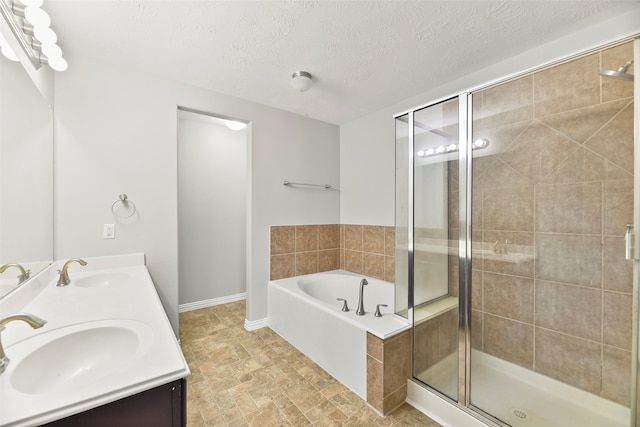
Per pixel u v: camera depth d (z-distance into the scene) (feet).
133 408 2.12
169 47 5.80
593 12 4.67
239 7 4.61
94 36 5.39
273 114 9.25
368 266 9.84
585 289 5.04
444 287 5.77
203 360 6.97
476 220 5.71
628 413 4.61
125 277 5.86
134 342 2.93
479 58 6.19
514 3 4.47
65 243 5.86
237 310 10.65
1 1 3.52
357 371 5.71
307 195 10.14
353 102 8.75
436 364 5.58
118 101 6.53
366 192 9.96
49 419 1.80
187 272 10.65
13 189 3.92
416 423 5.03
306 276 9.76
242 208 11.95
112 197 6.46
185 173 10.62
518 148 5.49
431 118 6.05
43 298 4.19
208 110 7.88
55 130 5.74
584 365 5.07
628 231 4.45
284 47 5.78
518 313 5.79
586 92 4.64
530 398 5.33
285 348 7.64
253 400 5.50
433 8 4.61
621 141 4.49
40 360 2.66
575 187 5.01
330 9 4.66
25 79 4.34
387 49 5.84
